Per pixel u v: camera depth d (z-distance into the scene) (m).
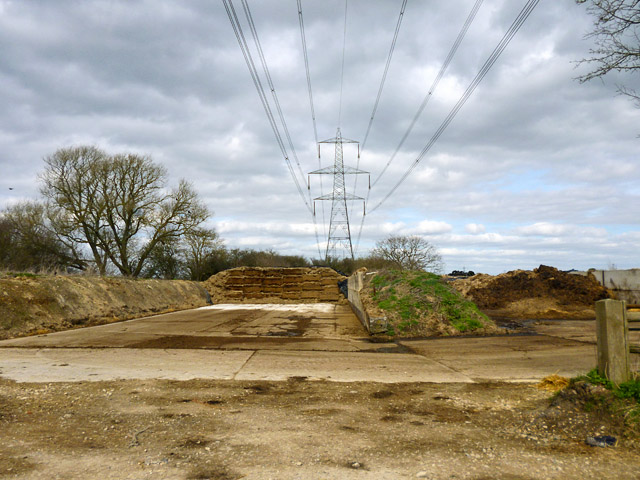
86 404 6.52
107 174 36.59
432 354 11.26
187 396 7.07
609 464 4.33
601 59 10.27
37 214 34.97
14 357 10.44
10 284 16.14
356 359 10.55
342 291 36.78
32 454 4.62
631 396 5.18
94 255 36.97
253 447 4.87
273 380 8.27
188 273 51.56
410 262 56.56
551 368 9.26
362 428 5.53
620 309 5.57
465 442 4.99
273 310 26.75
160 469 4.28
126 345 12.51
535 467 4.29
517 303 22.89
